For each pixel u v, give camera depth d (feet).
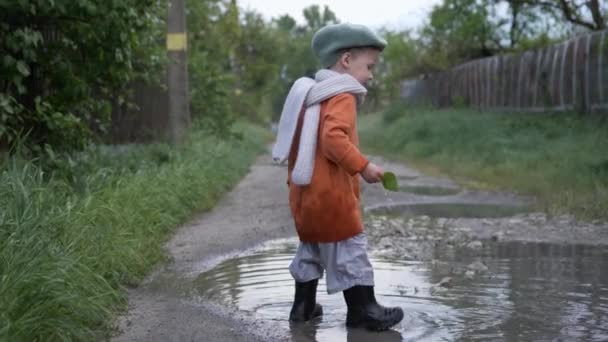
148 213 22.13
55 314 11.72
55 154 22.88
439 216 28.43
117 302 14.80
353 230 13.34
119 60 24.62
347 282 13.35
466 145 56.24
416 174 48.91
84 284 13.26
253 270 18.62
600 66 51.88
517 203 32.35
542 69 62.44
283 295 16.07
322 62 13.92
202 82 58.54
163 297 15.88
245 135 76.95
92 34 23.80
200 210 28.99
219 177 36.50
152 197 24.02
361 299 13.39
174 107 41.29
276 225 25.58
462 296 15.81
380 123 103.14
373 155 72.38
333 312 14.60
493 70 75.77
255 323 13.89
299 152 13.28
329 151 12.98
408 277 17.75
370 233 24.06
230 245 21.95
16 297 11.18
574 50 55.88
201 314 14.49
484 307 14.89
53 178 20.30
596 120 49.55
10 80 21.56
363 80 13.78
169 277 17.83
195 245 21.93
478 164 47.01
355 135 13.42
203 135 53.31
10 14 22.18
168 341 12.71
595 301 15.29
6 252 12.44
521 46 74.69
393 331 13.30
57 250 13.47
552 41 71.20
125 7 23.58
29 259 12.25
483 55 89.04
